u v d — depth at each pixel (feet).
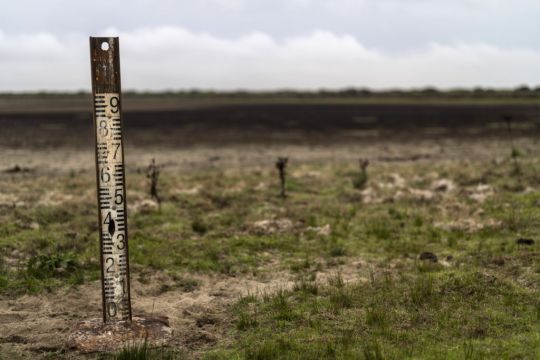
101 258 21.33
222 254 34.60
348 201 50.52
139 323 22.30
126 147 99.60
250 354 19.83
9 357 19.99
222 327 23.25
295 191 55.67
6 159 78.59
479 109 243.81
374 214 44.55
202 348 21.01
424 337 20.98
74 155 84.89
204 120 181.78
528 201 45.65
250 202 49.49
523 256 31.12
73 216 41.81
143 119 185.88
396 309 24.08
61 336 21.94
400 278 28.68
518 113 206.69
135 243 35.81
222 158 85.25
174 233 38.58
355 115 211.61
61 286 28.02
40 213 41.11
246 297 26.53
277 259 34.06
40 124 152.97
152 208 44.78
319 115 213.46
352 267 31.94
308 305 25.08
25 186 53.21
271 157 87.20
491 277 27.43
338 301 25.16
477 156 86.28
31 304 25.79
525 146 98.17
